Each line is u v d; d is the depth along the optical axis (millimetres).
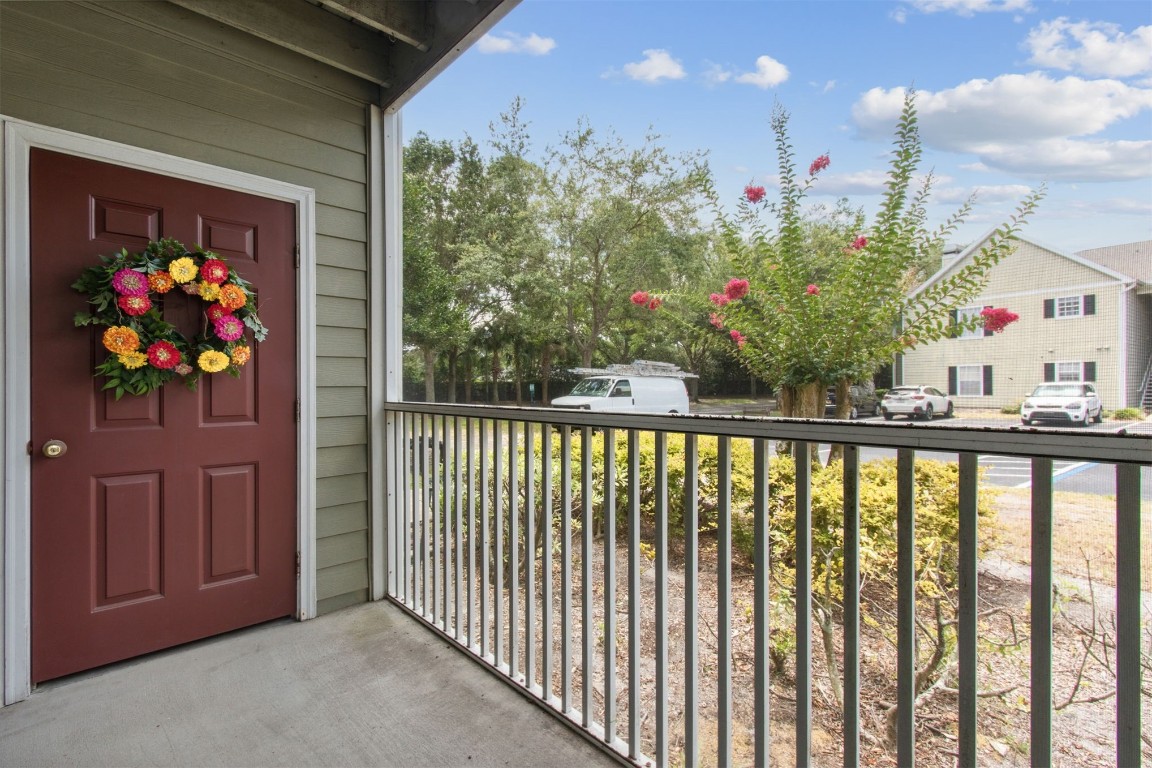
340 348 2566
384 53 2574
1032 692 864
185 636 2148
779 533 2119
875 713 1764
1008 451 873
